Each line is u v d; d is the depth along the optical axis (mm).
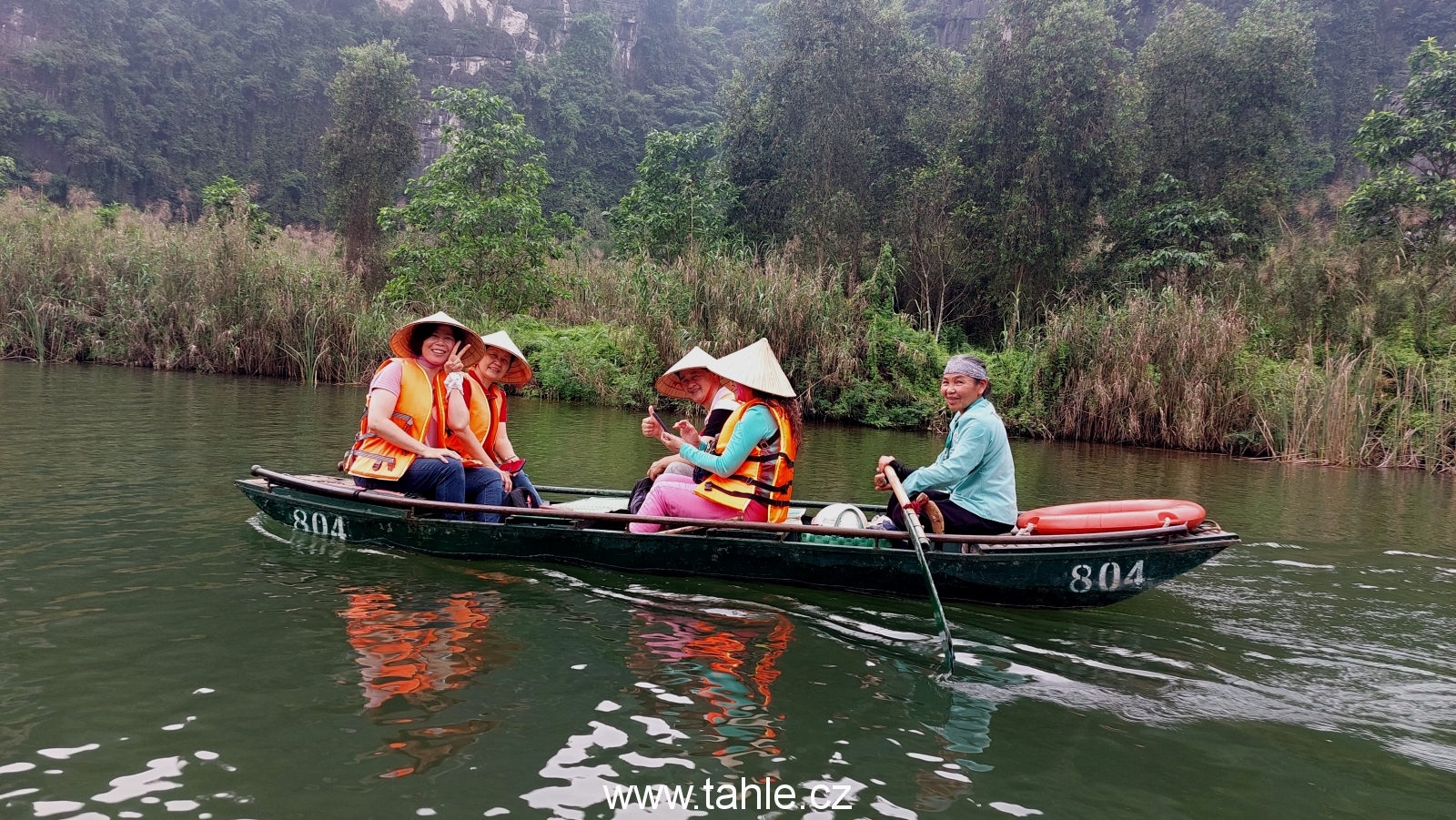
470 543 4414
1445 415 10836
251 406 10078
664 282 14820
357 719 2582
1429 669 3391
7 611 3348
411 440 4555
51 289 15367
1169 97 21281
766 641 3430
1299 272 14125
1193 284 17469
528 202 17406
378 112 25781
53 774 2213
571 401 14180
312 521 4707
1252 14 21531
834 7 21250
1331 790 2434
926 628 3697
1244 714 2924
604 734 2568
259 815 2070
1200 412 12203
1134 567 3939
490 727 2568
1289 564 5059
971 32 39281
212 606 3506
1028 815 2250
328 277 14891
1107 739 2705
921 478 4168
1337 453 11102
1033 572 3947
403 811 2115
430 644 3207
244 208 18328
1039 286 19188
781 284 14125
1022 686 3092
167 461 6465
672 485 4527
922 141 21594
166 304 14773
